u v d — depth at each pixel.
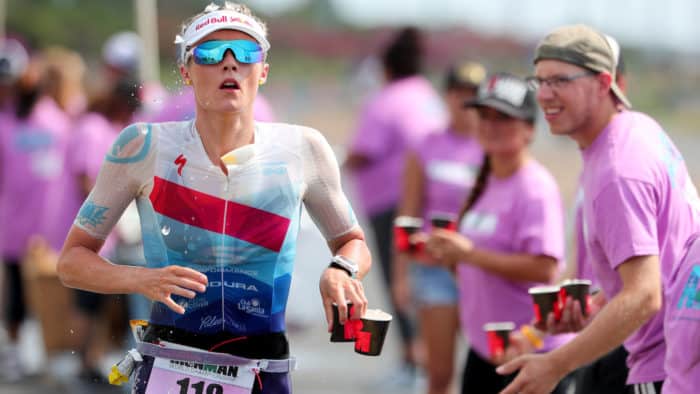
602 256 10.48
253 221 9.34
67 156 21.61
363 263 9.61
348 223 9.70
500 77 13.59
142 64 20.77
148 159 9.37
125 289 8.99
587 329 9.98
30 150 23.19
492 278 13.42
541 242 13.20
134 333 9.77
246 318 9.39
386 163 21.47
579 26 10.91
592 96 10.70
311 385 20.83
